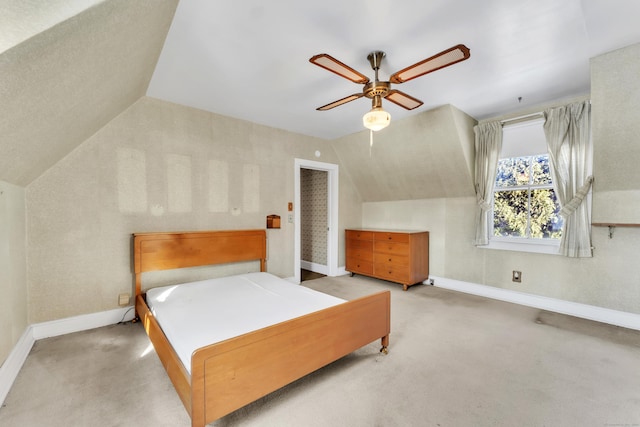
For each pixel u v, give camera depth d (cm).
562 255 312
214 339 162
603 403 168
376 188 503
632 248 275
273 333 159
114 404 166
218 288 274
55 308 256
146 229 303
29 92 128
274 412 161
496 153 356
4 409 161
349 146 470
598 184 279
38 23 101
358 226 542
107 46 154
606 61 225
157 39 194
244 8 169
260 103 323
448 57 171
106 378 191
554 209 328
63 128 201
